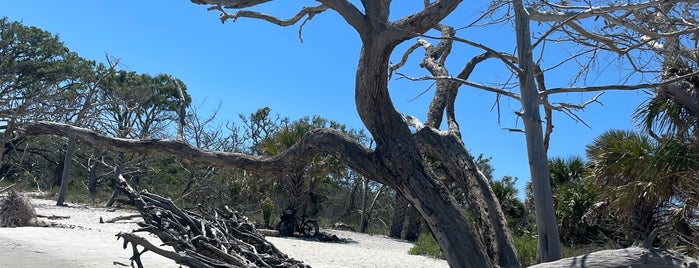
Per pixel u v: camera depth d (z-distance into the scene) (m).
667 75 9.84
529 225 23.48
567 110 6.92
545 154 5.86
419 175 6.29
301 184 26.80
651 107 10.92
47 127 8.04
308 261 16.97
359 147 6.63
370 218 38.50
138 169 34.06
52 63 34.94
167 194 33.53
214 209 9.16
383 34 5.98
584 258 5.28
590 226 17.02
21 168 39.47
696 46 8.77
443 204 6.16
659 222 10.76
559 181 20.73
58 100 19.31
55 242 14.78
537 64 6.73
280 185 28.69
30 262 11.30
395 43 6.03
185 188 32.88
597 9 6.88
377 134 6.45
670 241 10.12
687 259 5.26
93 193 37.06
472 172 6.74
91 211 28.50
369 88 6.29
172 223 8.20
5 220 18.92
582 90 5.90
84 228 19.56
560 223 17.70
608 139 11.98
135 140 7.65
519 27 6.07
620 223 13.00
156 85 40.47
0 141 13.58
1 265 10.69
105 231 19.03
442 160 6.94
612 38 7.49
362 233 33.41
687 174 10.08
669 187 10.36
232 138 34.59
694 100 9.91
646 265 5.19
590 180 12.69
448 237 6.05
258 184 29.77
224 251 7.78
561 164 20.92
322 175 26.66
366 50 6.15
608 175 11.67
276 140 26.55
